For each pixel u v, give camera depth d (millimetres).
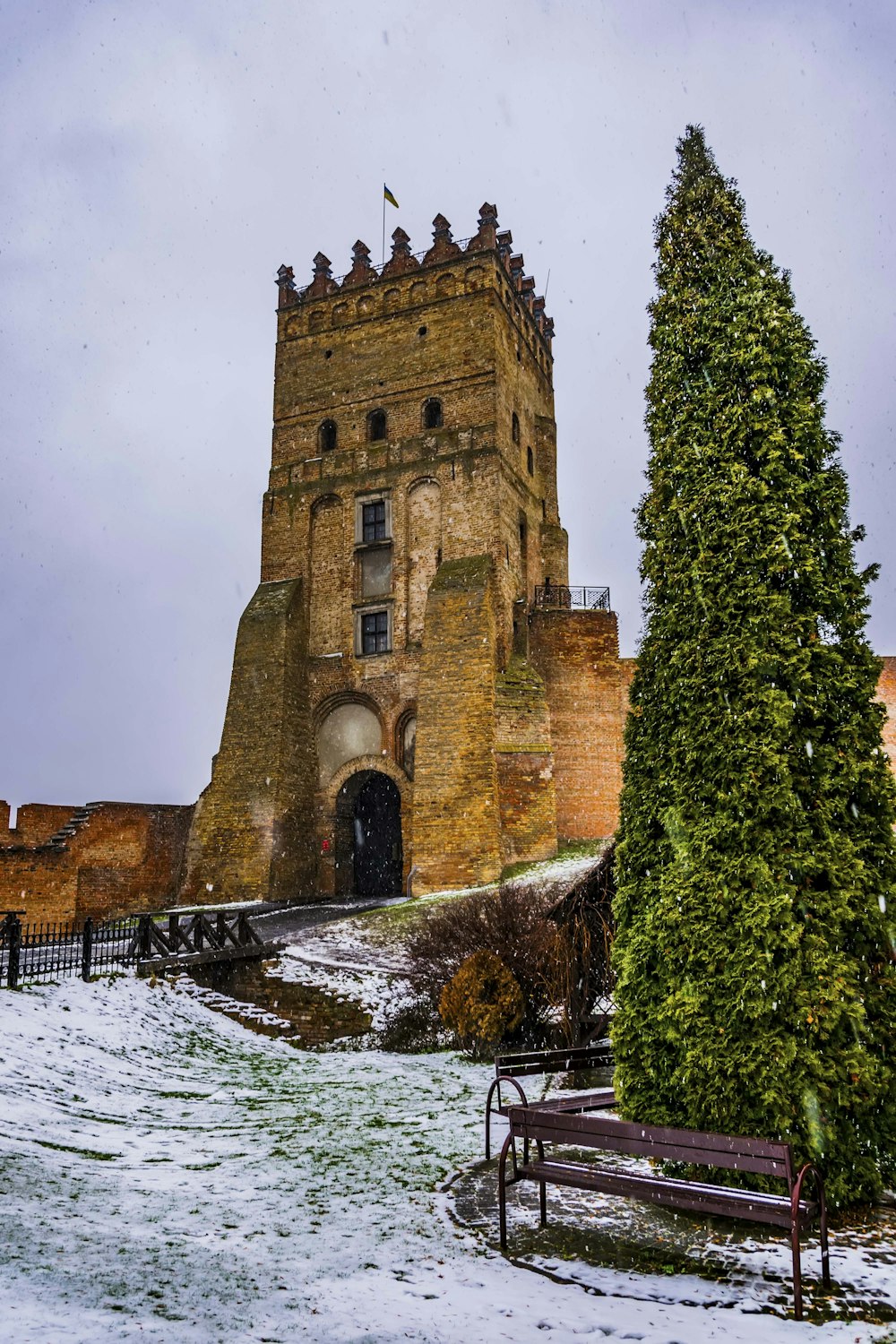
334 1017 18938
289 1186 7328
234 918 27625
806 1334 4621
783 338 8125
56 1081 11086
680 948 7242
